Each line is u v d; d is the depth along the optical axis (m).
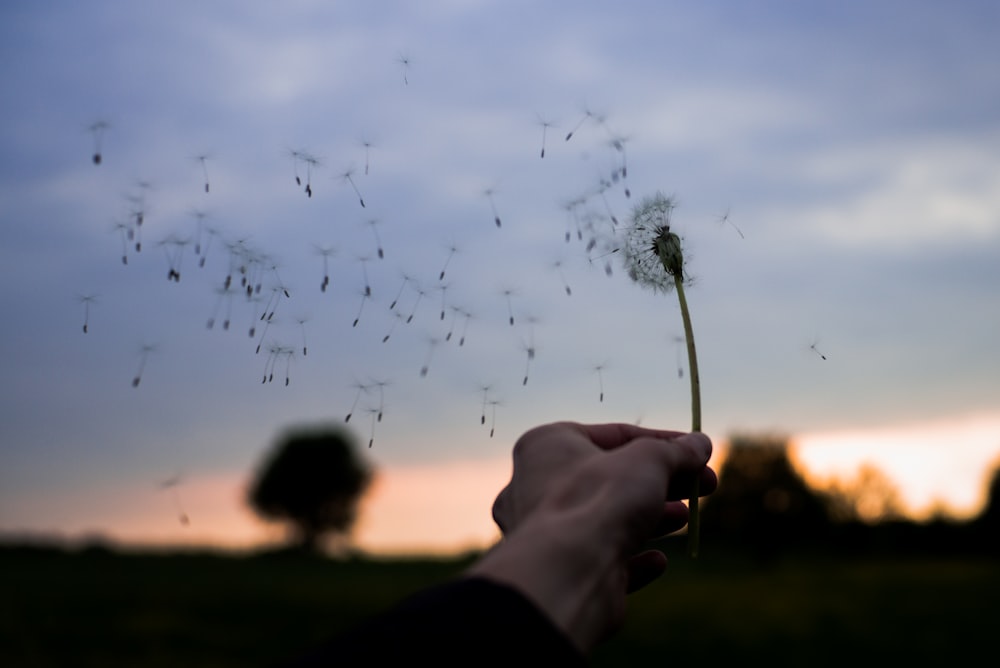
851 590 53.91
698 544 1.37
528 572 0.97
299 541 100.62
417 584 57.50
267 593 48.75
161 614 36.84
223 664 25.94
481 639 0.83
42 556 79.19
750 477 81.62
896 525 85.38
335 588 53.66
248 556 89.75
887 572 70.88
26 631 30.28
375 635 0.82
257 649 29.03
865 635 33.78
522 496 1.24
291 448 102.31
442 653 0.81
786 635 33.94
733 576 67.25
